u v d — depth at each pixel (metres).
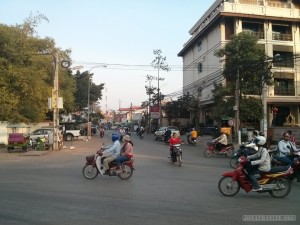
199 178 13.85
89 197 9.85
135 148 30.78
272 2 50.53
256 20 48.19
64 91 44.09
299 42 49.56
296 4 51.38
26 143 27.67
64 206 8.67
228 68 33.19
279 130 30.34
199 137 45.22
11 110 32.25
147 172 15.72
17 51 33.03
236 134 32.91
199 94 53.59
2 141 34.53
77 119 67.75
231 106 34.47
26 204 8.88
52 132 30.30
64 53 41.31
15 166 18.02
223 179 10.41
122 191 10.85
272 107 48.41
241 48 32.81
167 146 33.66
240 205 8.94
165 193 10.55
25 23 35.66
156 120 74.88
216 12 49.00
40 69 35.25
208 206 8.79
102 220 7.35
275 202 9.36
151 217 7.62
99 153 13.52
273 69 47.50
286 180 10.12
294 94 48.25
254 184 10.02
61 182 12.62
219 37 47.44
